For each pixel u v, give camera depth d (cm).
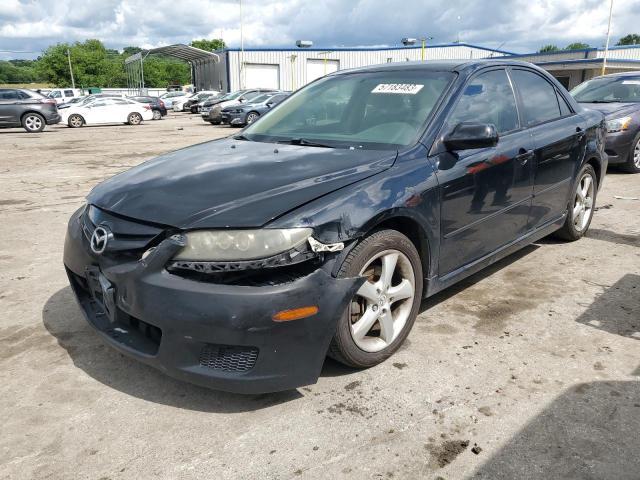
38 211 683
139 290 243
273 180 274
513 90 404
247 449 234
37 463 227
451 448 232
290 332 239
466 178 327
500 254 384
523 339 326
